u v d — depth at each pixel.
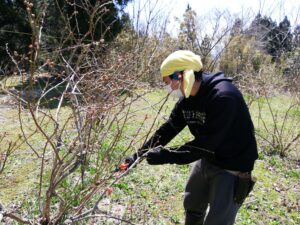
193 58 2.44
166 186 4.44
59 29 7.60
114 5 10.38
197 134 2.71
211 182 2.79
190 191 2.96
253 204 4.38
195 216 3.03
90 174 3.67
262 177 5.23
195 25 10.30
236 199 2.68
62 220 2.59
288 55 13.32
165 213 3.89
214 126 2.41
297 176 5.43
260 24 14.27
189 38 10.14
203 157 2.59
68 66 2.59
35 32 2.02
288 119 9.11
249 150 2.62
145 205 3.96
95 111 2.49
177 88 2.49
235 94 2.45
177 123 2.87
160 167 4.98
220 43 11.30
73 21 9.85
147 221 3.65
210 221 2.67
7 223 3.16
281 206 4.43
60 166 2.44
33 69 2.08
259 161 5.84
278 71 10.34
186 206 3.01
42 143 5.21
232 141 2.56
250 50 12.26
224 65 11.86
